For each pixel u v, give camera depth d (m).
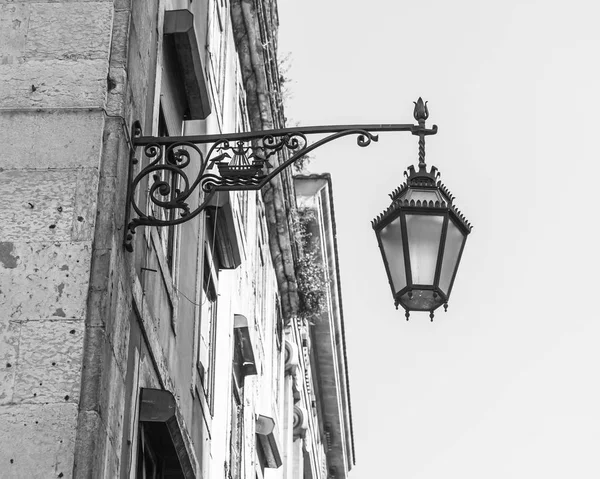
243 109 22.42
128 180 9.38
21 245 8.83
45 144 9.14
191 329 13.54
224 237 16.17
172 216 10.01
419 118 9.62
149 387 10.75
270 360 25.64
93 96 9.28
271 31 22.09
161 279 11.52
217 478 17.02
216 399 17.70
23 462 8.20
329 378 37.06
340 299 34.53
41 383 8.43
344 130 9.38
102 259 8.84
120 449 9.23
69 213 8.93
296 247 27.70
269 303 26.17
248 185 9.31
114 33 9.59
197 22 15.20
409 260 9.41
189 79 12.54
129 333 9.70
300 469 31.14
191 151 13.76
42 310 8.64
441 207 9.51
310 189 29.77
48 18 9.56
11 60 9.42
